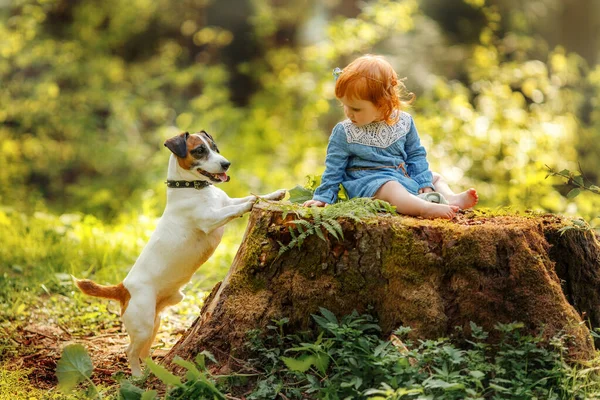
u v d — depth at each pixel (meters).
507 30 13.14
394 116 4.36
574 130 10.40
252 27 15.58
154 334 4.53
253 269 3.97
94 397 3.93
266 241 3.97
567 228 4.01
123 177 13.70
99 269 7.15
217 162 4.30
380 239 3.78
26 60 13.70
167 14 15.76
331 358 3.60
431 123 9.49
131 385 3.70
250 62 15.70
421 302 3.69
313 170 11.96
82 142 13.75
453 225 3.80
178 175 4.36
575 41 13.57
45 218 8.64
